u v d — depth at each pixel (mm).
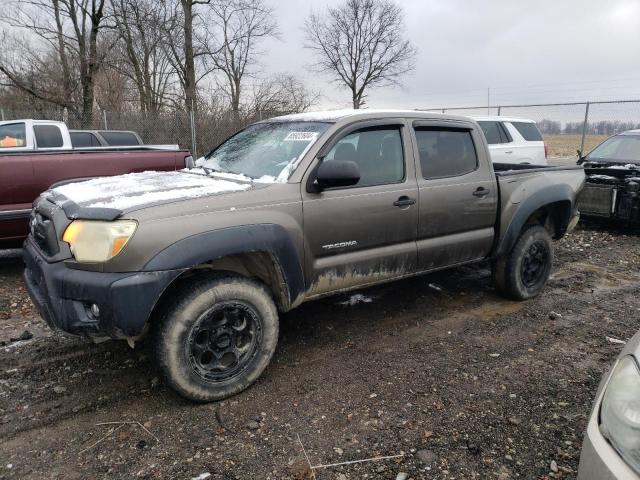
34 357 3611
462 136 4336
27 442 2666
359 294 5000
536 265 4875
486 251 4512
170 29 21094
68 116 19594
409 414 2924
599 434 1744
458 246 4242
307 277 3393
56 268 2826
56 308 2807
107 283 2646
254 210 3088
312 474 2426
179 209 2857
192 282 2939
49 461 2518
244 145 4105
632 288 5297
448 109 17312
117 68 21297
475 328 4191
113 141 12055
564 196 4859
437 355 3688
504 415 2912
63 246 2828
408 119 3975
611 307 4711
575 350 3773
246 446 2637
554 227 5223
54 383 3264
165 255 2727
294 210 3246
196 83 22250
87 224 2736
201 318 2910
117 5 20422
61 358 3600
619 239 7734
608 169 8102
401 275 3965
